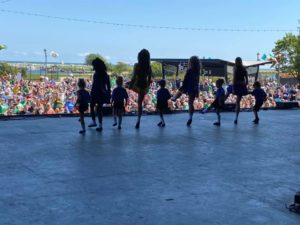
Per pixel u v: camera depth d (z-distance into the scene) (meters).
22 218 3.95
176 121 10.69
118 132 8.88
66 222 3.87
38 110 22.19
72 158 6.44
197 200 4.55
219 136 8.62
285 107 14.95
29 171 5.65
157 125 9.94
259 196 4.72
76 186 4.99
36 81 34.47
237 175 5.62
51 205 4.32
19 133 8.50
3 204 4.33
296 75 46.72
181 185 5.10
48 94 26.20
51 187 4.94
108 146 7.38
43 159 6.34
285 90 33.59
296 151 7.27
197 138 8.34
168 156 6.69
